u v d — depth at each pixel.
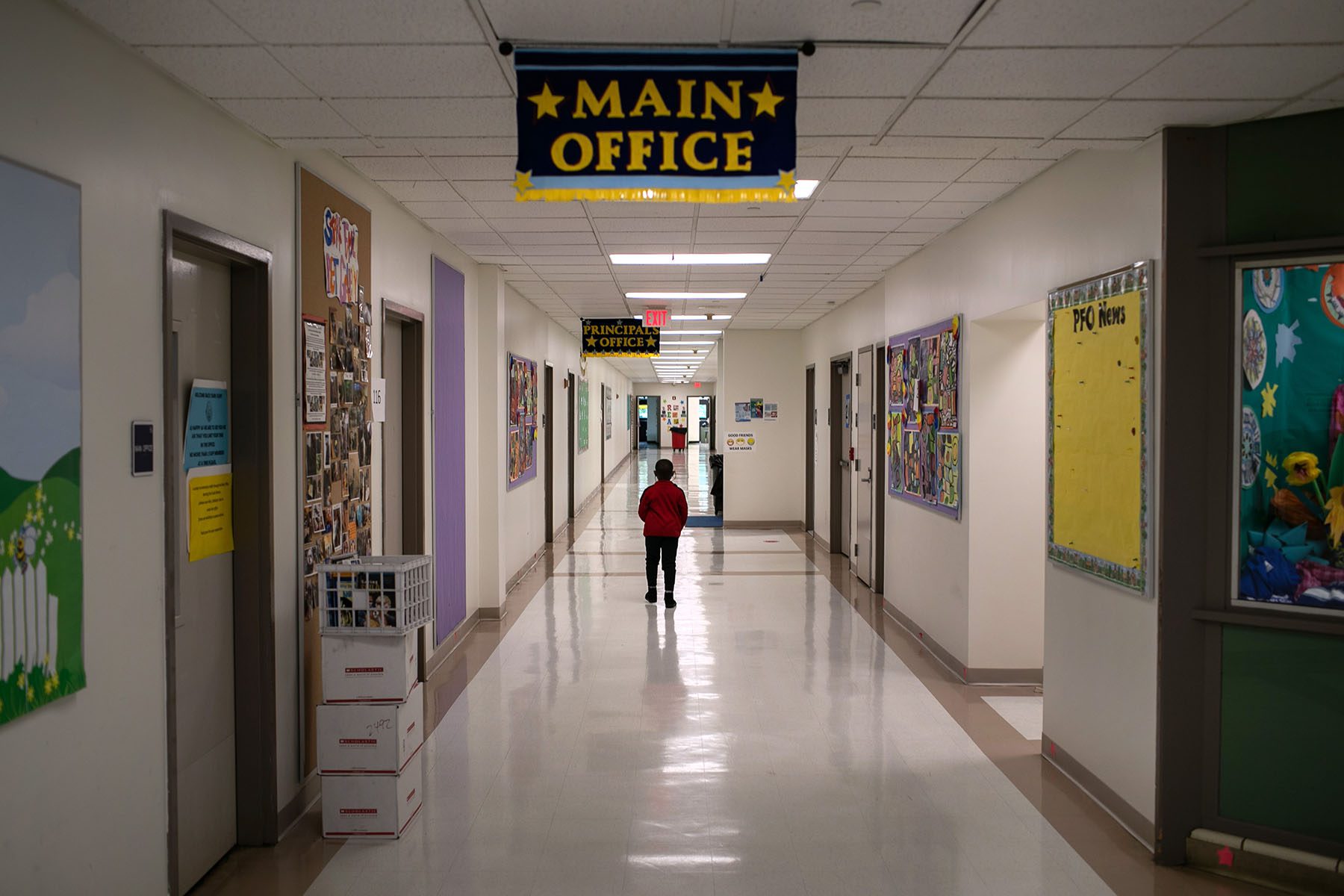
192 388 3.28
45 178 2.24
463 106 3.34
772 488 14.04
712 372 29.41
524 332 9.98
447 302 6.61
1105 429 3.93
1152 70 2.96
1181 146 3.46
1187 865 3.50
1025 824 3.87
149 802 2.72
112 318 2.55
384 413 5.09
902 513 7.58
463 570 7.18
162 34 2.57
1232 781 3.46
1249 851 3.36
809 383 13.45
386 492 5.57
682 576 10.06
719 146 2.83
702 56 2.82
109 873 2.52
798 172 4.48
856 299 9.85
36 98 2.23
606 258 7.34
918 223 5.91
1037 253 4.70
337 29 2.62
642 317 12.16
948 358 6.22
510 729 5.05
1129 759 3.77
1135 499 3.66
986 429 5.82
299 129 3.51
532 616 8.07
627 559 11.29
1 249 2.08
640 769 4.46
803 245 6.69
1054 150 3.97
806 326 13.39
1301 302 3.29
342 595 3.70
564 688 5.84
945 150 4.03
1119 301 3.79
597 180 2.82
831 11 2.56
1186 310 3.45
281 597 3.73
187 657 3.26
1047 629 4.62
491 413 7.91
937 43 2.79
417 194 5.01
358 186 4.68
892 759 4.61
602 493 20.50
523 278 8.41
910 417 7.26
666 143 2.83
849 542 10.80
